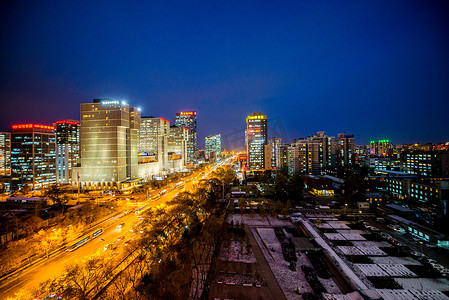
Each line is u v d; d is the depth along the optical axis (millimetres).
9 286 51938
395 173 163000
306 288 53219
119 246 70750
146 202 132500
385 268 61250
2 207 123625
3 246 66438
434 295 50500
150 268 57219
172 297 47938
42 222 89688
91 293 48562
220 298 49562
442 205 95125
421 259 64875
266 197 135000
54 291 46844
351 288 52719
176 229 81250
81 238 78500
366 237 79875
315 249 70562
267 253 69375
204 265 62125
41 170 184875
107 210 107938
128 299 45906
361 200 116938
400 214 98000
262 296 50469
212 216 90000
